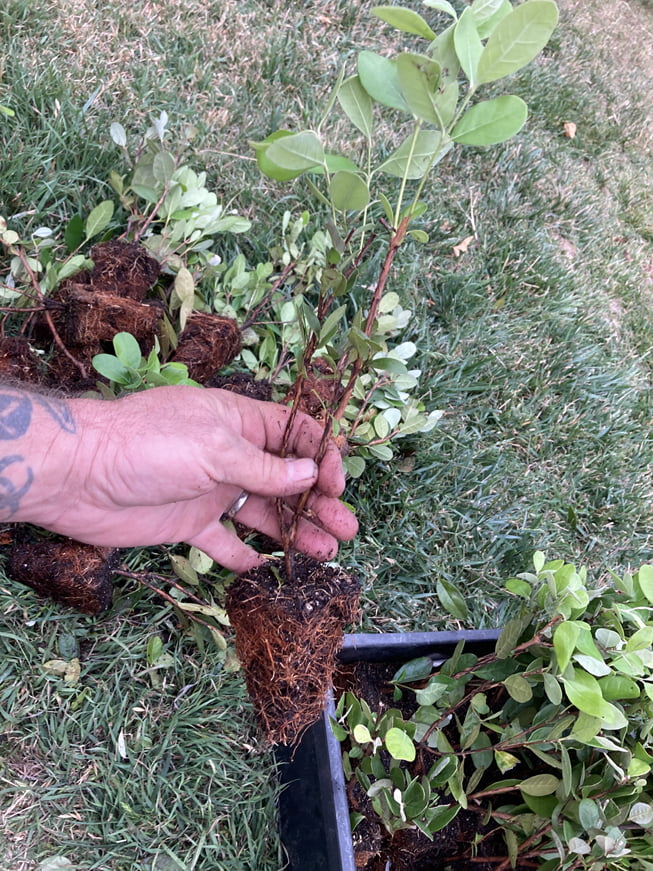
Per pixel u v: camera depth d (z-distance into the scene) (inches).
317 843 14.3
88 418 13.1
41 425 12.6
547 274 28.9
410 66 9.1
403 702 16.8
